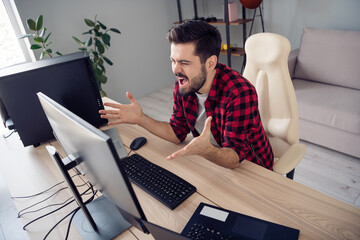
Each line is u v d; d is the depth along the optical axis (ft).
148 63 12.10
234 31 11.66
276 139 4.60
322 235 2.50
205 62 3.38
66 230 3.04
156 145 4.22
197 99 4.05
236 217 2.76
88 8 9.84
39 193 3.67
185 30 3.22
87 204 3.35
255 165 3.48
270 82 4.21
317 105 6.84
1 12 8.87
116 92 11.50
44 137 4.78
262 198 2.98
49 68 4.43
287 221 2.68
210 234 2.63
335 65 7.58
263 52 4.10
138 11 11.12
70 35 9.71
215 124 4.02
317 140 7.19
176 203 3.04
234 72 3.71
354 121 6.22
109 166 2.11
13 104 4.38
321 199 2.87
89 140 2.15
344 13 8.52
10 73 4.25
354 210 2.70
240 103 3.52
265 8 10.30
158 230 2.07
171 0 11.93
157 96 12.10
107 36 9.37
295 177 6.46
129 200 2.23
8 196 7.28
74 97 4.77
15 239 5.97
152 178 3.43
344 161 6.72
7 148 4.87
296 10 9.54
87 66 4.71
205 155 3.03
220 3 11.44
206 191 3.19
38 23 8.08
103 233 2.92
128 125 4.92
